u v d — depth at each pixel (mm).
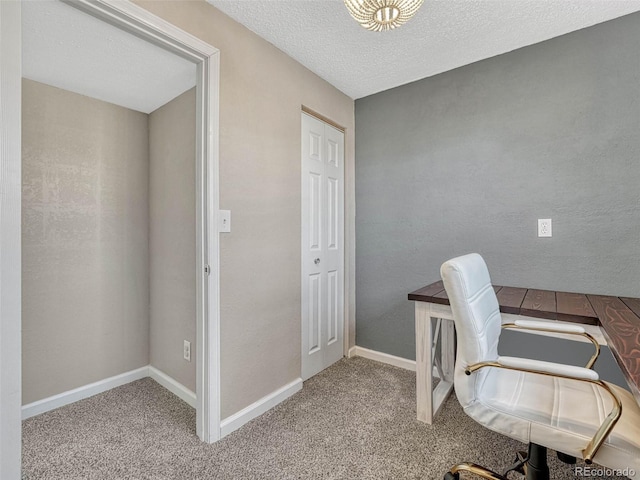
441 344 2127
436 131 2238
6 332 955
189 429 1699
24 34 1494
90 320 2123
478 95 2062
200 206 1575
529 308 1423
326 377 2285
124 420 1796
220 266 1600
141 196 2387
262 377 1849
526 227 1912
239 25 1678
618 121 1653
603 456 823
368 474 1350
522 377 1187
